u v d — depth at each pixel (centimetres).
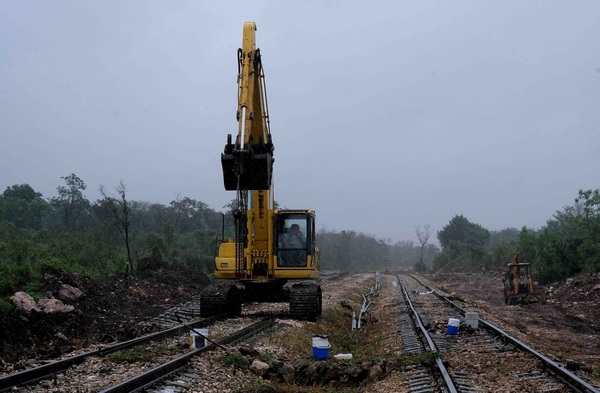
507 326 1780
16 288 1645
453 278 5456
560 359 1198
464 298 3078
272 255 1905
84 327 1587
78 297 1783
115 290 2109
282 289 1983
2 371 972
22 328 1346
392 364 1084
